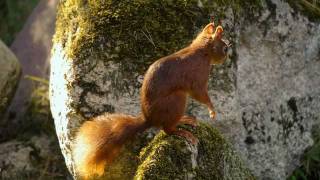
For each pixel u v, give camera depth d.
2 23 16.86
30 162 12.12
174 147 8.66
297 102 11.05
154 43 9.80
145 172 8.45
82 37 9.90
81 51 9.84
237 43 10.25
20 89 13.84
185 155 8.68
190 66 8.60
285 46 10.79
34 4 17.02
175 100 8.55
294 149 11.10
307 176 11.32
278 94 10.81
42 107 13.16
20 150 12.30
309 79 11.12
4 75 12.09
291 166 11.17
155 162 8.50
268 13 10.59
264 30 10.59
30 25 15.20
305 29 10.93
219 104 10.02
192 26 9.92
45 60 14.22
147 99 8.58
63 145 10.30
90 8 10.01
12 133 13.04
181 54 8.70
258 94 10.60
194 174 8.69
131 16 9.86
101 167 8.78
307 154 11.27
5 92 12.20
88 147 8.70
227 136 10.30
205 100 8.72
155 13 9.89
